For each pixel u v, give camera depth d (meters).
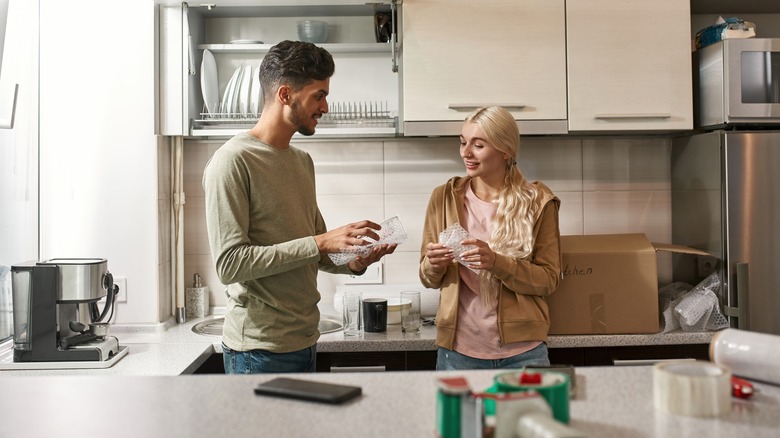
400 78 2.59
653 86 2.53
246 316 1.85
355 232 1.80
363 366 2.36
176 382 1.23
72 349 2.06
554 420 0.86
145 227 2.56
